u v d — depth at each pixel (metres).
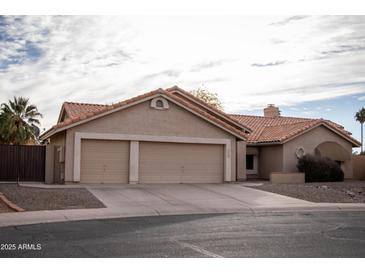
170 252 9.26
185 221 13.63
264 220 13.96
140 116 23.52
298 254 9.17
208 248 9.66
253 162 32.34
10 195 17.62
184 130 24.45
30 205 15.82
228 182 25.30
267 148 31.55
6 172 24.23
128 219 14.05
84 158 22.52
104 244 10.02
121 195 18.97
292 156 30.09
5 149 24.28
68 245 9.88
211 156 25.28
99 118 22.67
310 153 30.17
